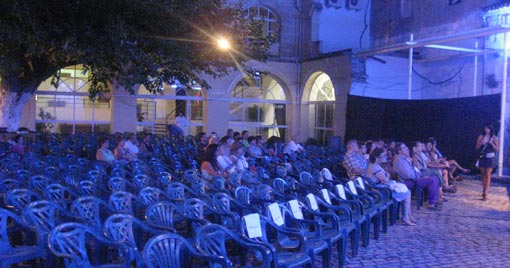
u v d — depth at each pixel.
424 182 10.23
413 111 17.27
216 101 21.83
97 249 4.87
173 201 6.53
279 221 5.62
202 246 4.54
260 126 23.03
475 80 17.25
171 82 13.77
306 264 5.14
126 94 20.62
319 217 6.50
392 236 7.90
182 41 12.65
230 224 6.04
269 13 22.73
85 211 5.63
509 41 16.41
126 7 11.29
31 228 4.78
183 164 11.61
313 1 22.42
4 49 11.91
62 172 8.30
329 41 22.75
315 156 13.28
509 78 16.34
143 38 12.10
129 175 8.88
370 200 7.79
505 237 7.95
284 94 23.34
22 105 14.34
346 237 6.16
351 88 19.19
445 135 16.50
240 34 13.94
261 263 4.89
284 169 9.89
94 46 11.34
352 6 22.84
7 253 4.56
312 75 22.16
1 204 6.36
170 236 4.19
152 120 21.50
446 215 9.64
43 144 13.88
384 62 19.66
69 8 11.09
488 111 15.43
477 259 6.71
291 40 23.05
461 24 18.36
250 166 10.53
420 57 20.02
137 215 6.52
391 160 11.30
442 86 19.25
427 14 19.94
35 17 10.84
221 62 14.15
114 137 15.38
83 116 20.59
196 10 12.27
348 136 18.91
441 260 6.64
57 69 14.12
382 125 18.02
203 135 14.44
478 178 14.88
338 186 7.82
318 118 22.31
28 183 7.09
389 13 22.16
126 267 4.31
